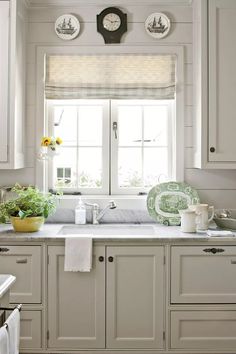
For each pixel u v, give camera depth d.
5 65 3.66
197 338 3.49
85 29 4.07
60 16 4.05
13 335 2.05
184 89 4.05
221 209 4.06
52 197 3.92
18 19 3.75
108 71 4.06
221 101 3.69
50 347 3.49
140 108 4.17
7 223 3.97
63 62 4.06
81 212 3.96
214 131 3.69
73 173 4.20
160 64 4.05
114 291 3.47
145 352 3.49
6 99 3.67
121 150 4.18
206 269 3.46
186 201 3.96
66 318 3.49
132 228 3.93
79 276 3.47
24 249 3.46
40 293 3.47
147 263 3.47
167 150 4.16
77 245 3.41
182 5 4.04
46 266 3.46
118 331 3.50
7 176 4.08
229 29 3.69
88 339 3.49
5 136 3.68
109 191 4.18
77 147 4.19
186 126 4.07
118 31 4.04
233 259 3.46
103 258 3.46
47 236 3.45
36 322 3.48
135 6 4.05
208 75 3.69
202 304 3.47
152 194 3.97
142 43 4.06
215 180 4.07
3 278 2.31
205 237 3.43
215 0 3.67
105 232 3.94
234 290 3.48
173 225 3.92
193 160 4.05
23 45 3.95
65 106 4.17
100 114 4.18
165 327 3.48
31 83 4.07
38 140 4.06
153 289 3.48
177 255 3.45
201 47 3.68
